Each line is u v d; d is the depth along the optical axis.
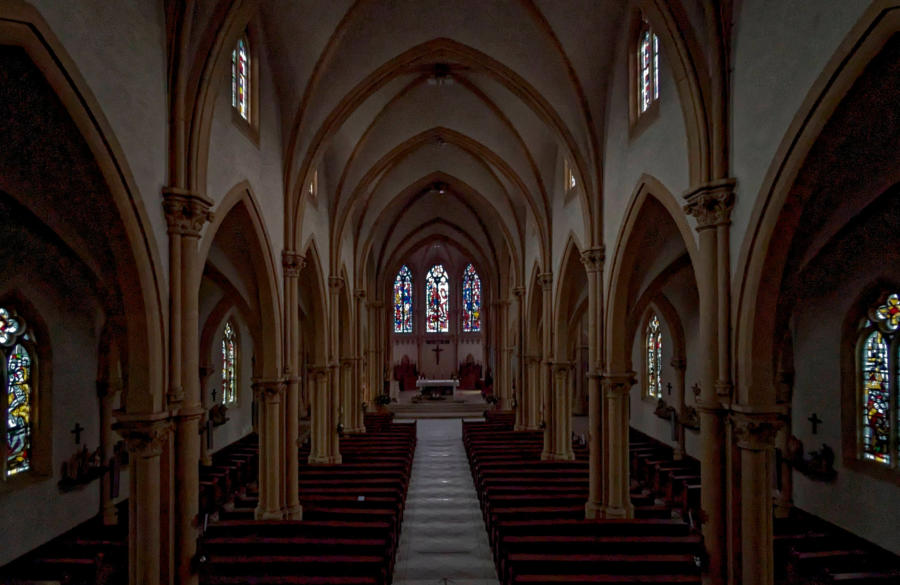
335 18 12.05
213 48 8.40
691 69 8.34
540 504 13.05
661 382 21.58
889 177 7.78
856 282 11.72
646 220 11.59
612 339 12.84
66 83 5.77
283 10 11.48
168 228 8.03
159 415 7.65
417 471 20.61
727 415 8.09
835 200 7.36
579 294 19.47
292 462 13.59
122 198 6.82
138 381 7.54
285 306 13.75
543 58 13.54
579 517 12.29
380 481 14.63
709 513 8.26
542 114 14.49
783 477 13.81
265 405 13.12
